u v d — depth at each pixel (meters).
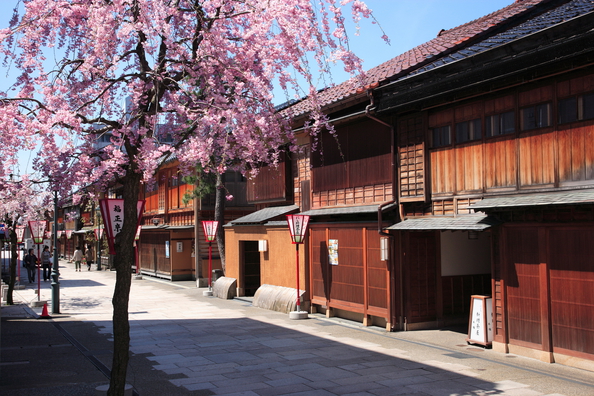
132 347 11.30
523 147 9.61
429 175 11.84
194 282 28.03
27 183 7.41
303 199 17.25
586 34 7.84
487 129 10.43
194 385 8.20
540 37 8.59
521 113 9.70
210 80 7.48
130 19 7.38
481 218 10.30
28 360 10.17
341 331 12.95
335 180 15.20
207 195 26.56
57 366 9.63
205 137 7.54
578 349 8.72
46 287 26.84
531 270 9.53
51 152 6.82
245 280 21.00
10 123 6.57
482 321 10.73
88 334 13.18
